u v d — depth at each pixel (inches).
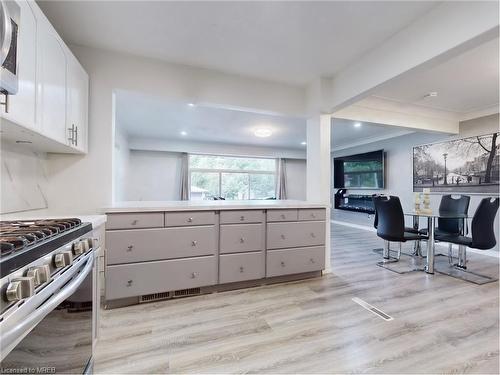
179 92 101.3
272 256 104.7
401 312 81.4
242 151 297.3
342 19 74.5
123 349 62.2
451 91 125.7
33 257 28.8
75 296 43.0
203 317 77.9
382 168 232.1
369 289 100.3
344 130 212.1
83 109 82.2
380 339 66.8
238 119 183.6
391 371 55.1
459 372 54.7
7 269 24.4
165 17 73.6
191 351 61.9
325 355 60.5
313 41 86.0
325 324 74.1
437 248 175.9
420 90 124.6
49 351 35.1
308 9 70.1
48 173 84.0
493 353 61.1
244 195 319.3
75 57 82.4
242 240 99.3
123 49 90.4
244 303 87.7
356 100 105.1
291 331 70.5
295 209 108.9
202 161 298.5
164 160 279.7
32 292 26.4
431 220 120.0
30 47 51.2
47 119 58.6
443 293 96.3
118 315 78.6
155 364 57.2
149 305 85.6
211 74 106.3
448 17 66.6
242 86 112.0
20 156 69.2
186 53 93.5
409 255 152.7
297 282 108.3
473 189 165.0
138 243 84.3
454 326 72.9
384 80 86.6
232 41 86.0
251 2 67.4
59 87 64.7
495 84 117.7
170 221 88.3
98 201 89.2
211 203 104.7
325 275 117.0
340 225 277.9
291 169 337.7
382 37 83.9
